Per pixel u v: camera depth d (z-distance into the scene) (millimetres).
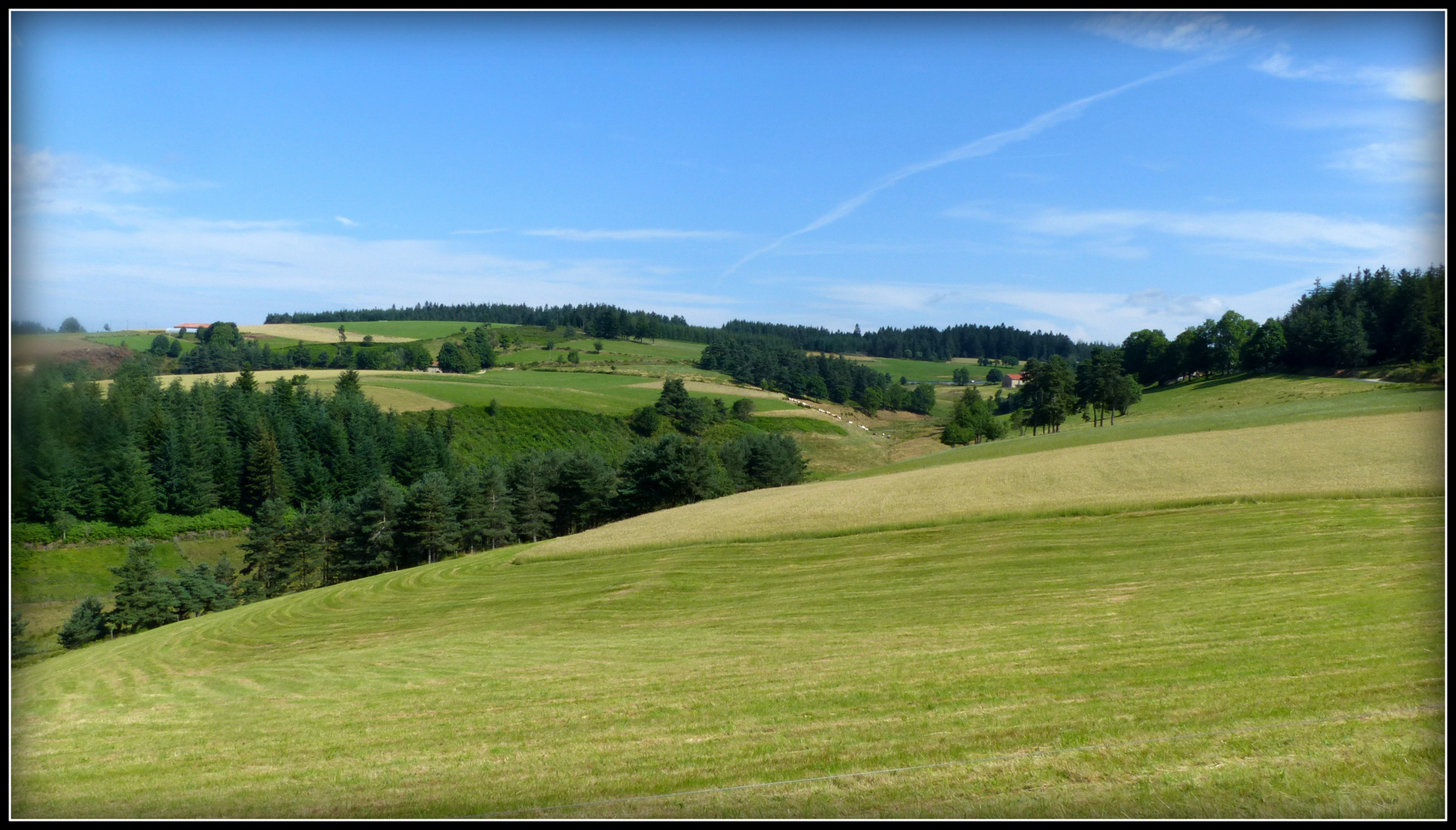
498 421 125250
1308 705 11305
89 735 18016
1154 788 9586
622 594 33219
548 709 16016
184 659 33188
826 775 11047
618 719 14789
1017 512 35656
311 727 16688
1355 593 17750
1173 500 33344
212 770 14109
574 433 126875
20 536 51406
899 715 13164
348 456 97438
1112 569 25375
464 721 15797
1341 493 30203
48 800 13023
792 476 99625
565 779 11844
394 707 17766
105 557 59188
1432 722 10258
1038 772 10383
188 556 73812
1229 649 14617
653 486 78000
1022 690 13734
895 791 10297
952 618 21875
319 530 74938
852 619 23578
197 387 91750
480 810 10891
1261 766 9781
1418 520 25453
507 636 28297
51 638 47094
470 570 45719
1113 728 11453
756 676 17016
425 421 118562
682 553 39375
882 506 43469
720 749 12508
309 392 117562
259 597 70500
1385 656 12906
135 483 67812
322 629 36344
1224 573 22562
